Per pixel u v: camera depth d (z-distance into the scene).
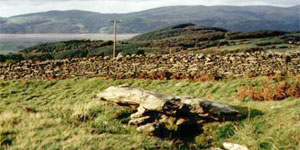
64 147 8.55
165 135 10.88
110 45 150.62
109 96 14.00
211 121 11.75
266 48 83.94
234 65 21.48
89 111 12.99
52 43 172.12
